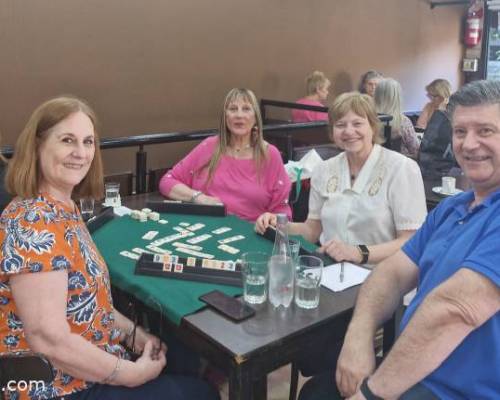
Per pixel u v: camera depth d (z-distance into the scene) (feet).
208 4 15.89
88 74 13.97
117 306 5.71
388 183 6.71
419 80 24.11
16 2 12.51
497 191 4.17
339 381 4.58
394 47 22.34
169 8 15.10
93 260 4.65
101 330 4.68
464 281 3.68
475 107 4.10
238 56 16.94
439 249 4.37
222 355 4.27
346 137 6.78
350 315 4.94
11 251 4.12
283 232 5.86
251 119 8.48
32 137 4.50
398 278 5.04
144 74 14.99
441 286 3.79
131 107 14.93
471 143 4.13
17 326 4.33
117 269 5.52
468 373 3.89
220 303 4.79
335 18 19.58
